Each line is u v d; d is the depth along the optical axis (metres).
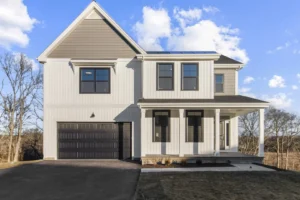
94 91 15.07
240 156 13.61
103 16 15.30
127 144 15.05
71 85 15.02
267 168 11.85
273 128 32.09
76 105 15.00
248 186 8.26
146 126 14.60
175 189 7.93
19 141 23.77
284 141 31.27
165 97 14.79
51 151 14.89
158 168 12.02
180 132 13.66
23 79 25.42
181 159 13.51
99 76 15.09
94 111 15.02
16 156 23.11
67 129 15.00
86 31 15.28
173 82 14.84
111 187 8.53
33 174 10.77
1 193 7.95
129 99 15.06
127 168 12.08
